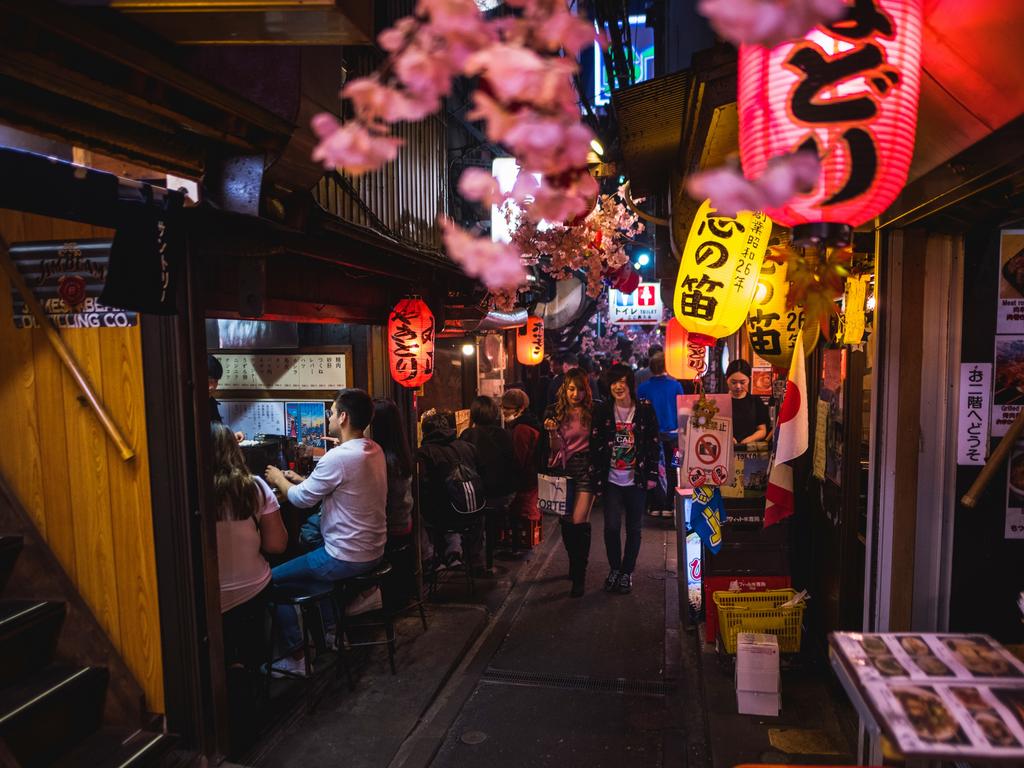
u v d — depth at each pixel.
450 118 8.25
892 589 3.40
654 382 9.34
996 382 3.26
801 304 2.70
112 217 2.91
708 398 4.92
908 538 3.38
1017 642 3.34
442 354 10.32
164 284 3.21
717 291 3.51
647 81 3.82
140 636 3.76
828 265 2.65
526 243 5.37
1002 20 1.73
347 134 1.33
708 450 4.90
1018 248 3.19
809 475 5.35
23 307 3.74
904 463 3.36
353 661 5.49
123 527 3.73
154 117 2.78
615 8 4.61
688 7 4.88
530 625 6.30
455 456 6.82
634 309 15.21
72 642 3.77
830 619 4.65
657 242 8.16
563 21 1.27
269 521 4.50
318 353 6.72
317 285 5.44
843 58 1.52
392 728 4.54
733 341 10.52
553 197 1.47
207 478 3.76
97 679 3.71
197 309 3.68
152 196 3.09
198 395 3.69
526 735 4.54
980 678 2.10
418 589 6.64
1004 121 2.02
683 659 5.54
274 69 3.25
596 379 12.65
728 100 2.99
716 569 5.28
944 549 3.36
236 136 3.11
